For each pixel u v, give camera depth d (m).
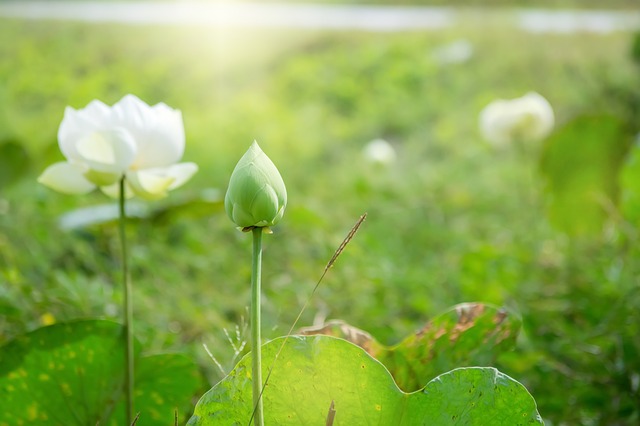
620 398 2.32
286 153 7.12
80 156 1.90
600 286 2.94
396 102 9.11
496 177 5.98
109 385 1.88
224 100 9.56
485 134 4.58
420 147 7.66
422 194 5.40
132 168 1.94
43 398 1.86
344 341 1.65
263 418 1.65
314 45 11.91
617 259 3.14
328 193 5.49
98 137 1.89
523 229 4.44
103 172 1.91
